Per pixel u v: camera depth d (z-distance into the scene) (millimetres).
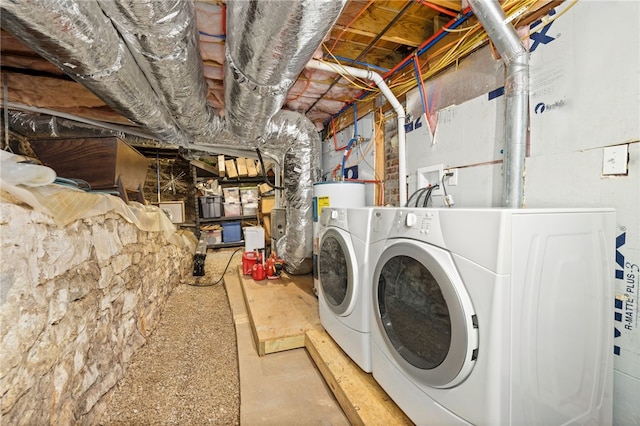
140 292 2438
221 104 3209
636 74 1069
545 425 986
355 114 3086
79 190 1685
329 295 2043
